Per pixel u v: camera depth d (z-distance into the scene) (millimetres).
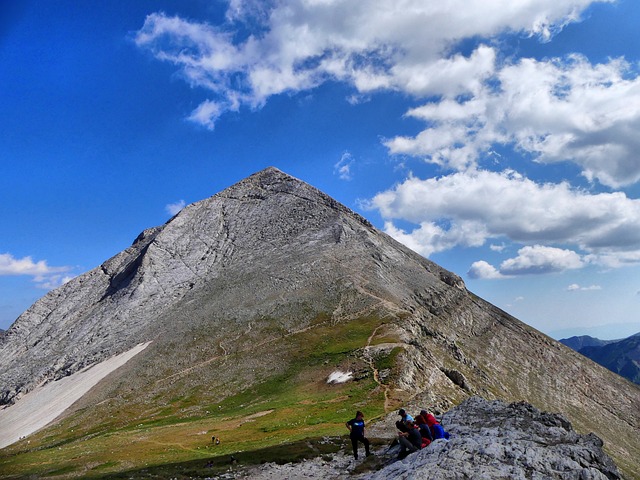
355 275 186000
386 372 91938
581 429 133875
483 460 21969
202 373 126875
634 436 142750
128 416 107750
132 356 148750
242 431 65750
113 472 47562
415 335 133875
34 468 60375
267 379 111938
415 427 27141
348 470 29078
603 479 21312
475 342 177375
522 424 28484
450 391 97125
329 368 105875
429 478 20578
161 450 59969
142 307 195000
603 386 176875
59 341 194500
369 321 142000
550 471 21438
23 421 125500
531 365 175500
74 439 97688
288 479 29547
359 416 31812
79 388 136250
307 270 193125
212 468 36062
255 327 151750
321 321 147750
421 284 198875
